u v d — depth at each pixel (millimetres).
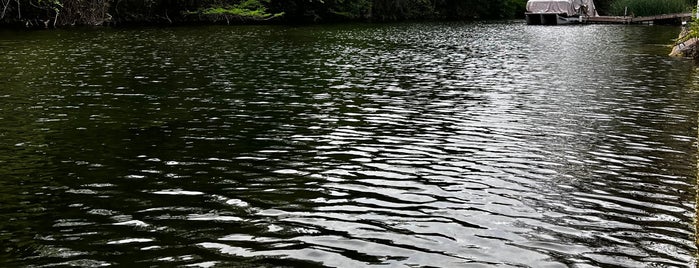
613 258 5719
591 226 6520
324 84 16922
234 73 19000
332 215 6766
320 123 11711
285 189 7668
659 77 18469
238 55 24625
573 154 9531
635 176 8367
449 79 18312
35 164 8688
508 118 12344
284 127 11312
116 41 29875
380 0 64062
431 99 14602
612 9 68312
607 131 11148
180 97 14453
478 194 7551
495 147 9961
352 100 14344
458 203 7211
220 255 5660
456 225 6500
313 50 27641
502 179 8188
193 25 44750
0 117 11836
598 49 28953
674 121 12055
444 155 9430
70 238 6047
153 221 6527
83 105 13242
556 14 56594
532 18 58594
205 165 8734
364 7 60969
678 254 5828
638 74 19203
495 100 14484
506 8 76312
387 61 23484
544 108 13438
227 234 6180
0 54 23094
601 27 51906
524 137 10672
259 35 36594
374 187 7793
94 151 9445
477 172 8508
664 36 38844
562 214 6871
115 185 7762
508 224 6551
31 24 38938
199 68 20125
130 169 8484
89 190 7559
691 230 6441
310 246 5898
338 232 6270
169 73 18719
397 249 5855
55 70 18844
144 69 19578
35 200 7176
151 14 46594
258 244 5934
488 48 30172
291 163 8883
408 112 12906
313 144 10039
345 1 60094
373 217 6719
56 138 10250
